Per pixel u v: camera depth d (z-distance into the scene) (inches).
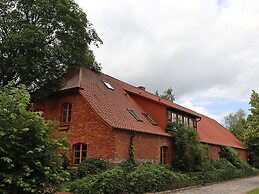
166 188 671.8
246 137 1311.5
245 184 882.1
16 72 747.4
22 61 716.7
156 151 818.8
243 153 1501.0
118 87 991.0
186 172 840.9
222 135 1454.2
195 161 880.3
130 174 612.4
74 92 783.7
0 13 762.8
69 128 767.7
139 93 1047.0
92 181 572.7
